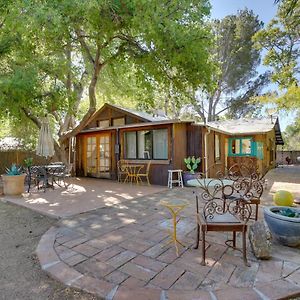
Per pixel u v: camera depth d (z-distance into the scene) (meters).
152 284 2.26
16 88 6.69
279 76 9.07
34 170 7.36
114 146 9.98
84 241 3.29
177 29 6.02
